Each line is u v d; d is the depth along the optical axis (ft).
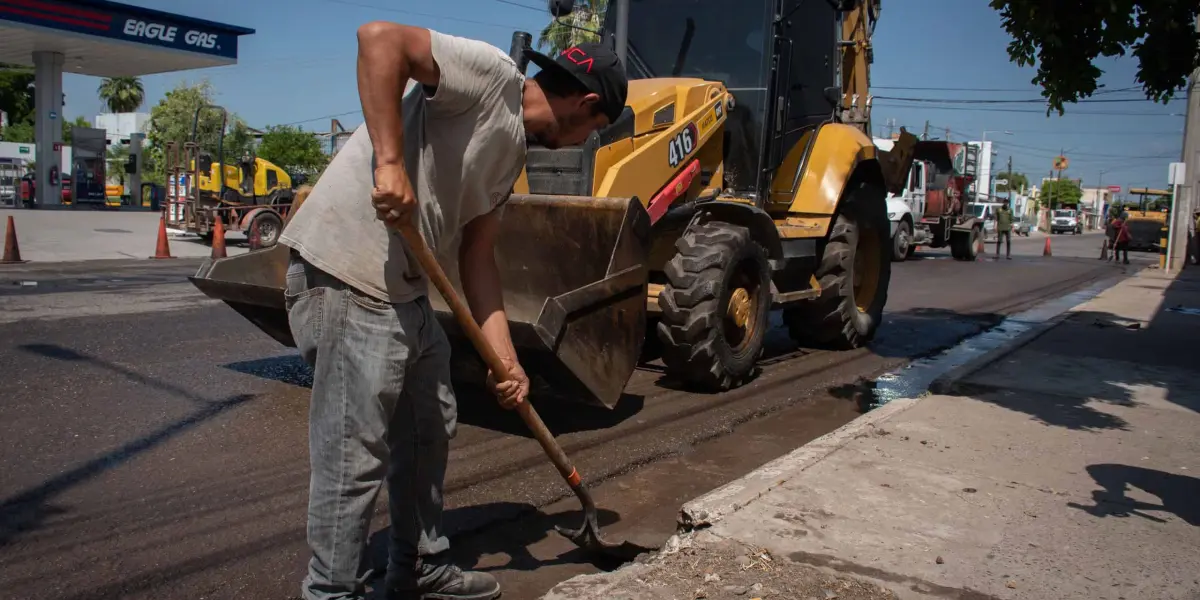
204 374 18.94
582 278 16.24
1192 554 10.25
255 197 60.23
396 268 7.50
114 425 15.08
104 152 95.81
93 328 23.63
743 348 19.58
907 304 38.63
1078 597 9.07
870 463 13.19
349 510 7.59
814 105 24.47
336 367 7.47
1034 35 17.21
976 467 13.23
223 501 11.87
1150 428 15.93
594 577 9.23
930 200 72.59
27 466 12.94
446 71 7.07
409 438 8.47
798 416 17.94
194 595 9.27
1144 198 125.49
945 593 9.04
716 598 8.80
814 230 22.13
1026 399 17.99
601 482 13.42
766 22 21.72
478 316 8.67
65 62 88.48
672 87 19.53
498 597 9.42
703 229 18.85
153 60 86.74
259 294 16.07
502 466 13.76
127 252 50.65
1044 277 58.70
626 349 15.23
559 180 17.31
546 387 14.89
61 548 10.26
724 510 10.96
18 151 147.95
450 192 7.70
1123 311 35.29
